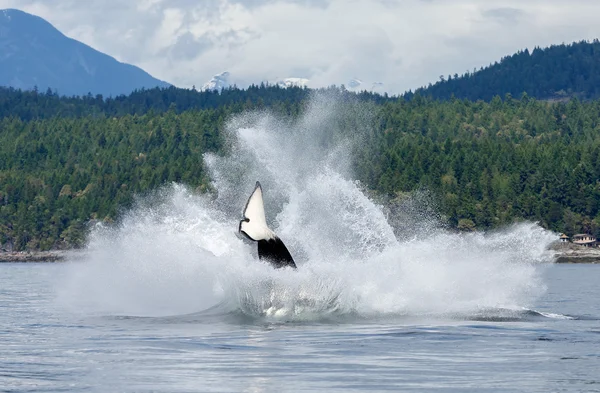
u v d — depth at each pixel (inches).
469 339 2997.0
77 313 4057.6
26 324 3553.2
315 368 2418.8
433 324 3408.0
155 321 3585.1
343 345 2839.6
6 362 2509.8
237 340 2960.1
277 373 2341.3
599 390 2128.4
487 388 2153.1
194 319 3607.3
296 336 3061.0
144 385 2174.0
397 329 3248.0
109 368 2407.7
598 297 5762.8
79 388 2137.1
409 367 2440.9
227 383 2201.0
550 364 2496.3
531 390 2129.7
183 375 2304.4
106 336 3095.5
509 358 2600.9
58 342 2942.9
